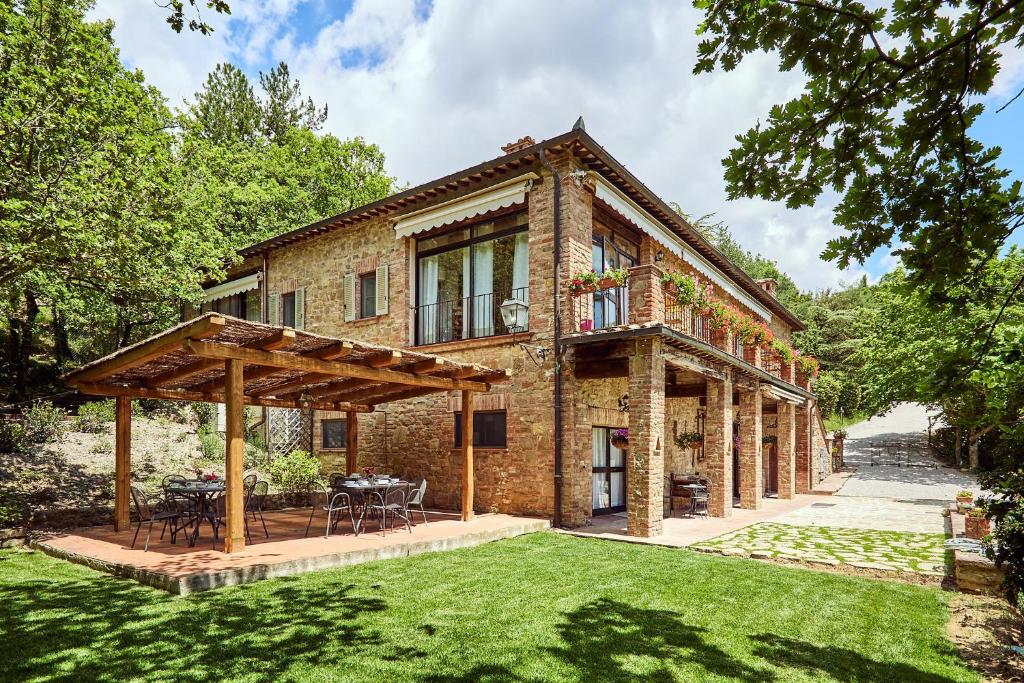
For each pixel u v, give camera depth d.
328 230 15.37
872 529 11.12
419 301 13.85
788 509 14.45
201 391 10.82
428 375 9.90
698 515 13.04
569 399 10.96
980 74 2.73
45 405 15.48
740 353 14.86
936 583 7.17
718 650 4.83
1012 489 5.04
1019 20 2.61
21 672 4.09
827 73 2.81
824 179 3.07
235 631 4.93
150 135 11.80
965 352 3.35
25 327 17.44
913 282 3.31
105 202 9.02
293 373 9.54
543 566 7.61
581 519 11.16
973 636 5.30
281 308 16.70
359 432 14.48
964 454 25.89
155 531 9.36
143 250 10.88
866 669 4.52
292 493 13.28
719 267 17.56
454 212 12.44
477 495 12.12
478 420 12.52
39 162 9.03
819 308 44.56
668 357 10.55
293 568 6.94
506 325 11.38
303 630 5.00
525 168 11.64
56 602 5.66
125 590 6.09
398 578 6.83
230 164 23.67
